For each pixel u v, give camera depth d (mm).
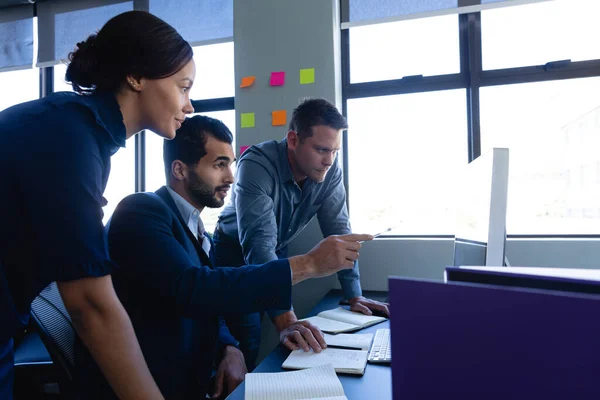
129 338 633
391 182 2066
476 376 375
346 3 2125
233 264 1699
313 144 1392
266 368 864
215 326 1112
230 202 1681
